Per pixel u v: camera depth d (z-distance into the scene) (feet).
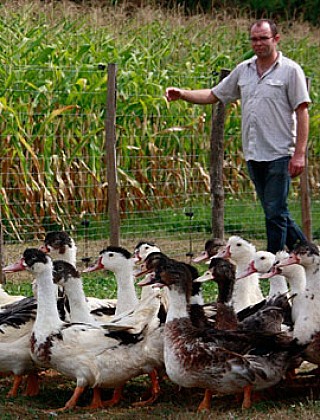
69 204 47.29
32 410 21.34
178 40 60.08
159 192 51.34
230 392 21.31
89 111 47.93
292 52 64.59
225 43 64.03
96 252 42.11
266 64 31.22
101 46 53.11
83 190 47.24
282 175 31.19
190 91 32.89
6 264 39.14
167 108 52.24
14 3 56.03
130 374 22.00
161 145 52.37
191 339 20.85
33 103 45.80
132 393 23.50
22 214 46.21
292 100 30.89
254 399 21.94
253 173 31.94
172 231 47.96
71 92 46.68
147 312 22.41
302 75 30.96
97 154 47.80
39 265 22.29
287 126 31.14
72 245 28.48
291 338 21.68
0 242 35.73
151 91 51.65
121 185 49.21
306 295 22.33
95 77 48.98
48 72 47.88
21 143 45.52
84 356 21.68
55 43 52.11
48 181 45.80
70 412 21.47
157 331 22.66
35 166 46.32
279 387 23.15
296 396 22.38
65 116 47.42
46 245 28.27
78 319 23.63
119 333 21.95
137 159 50.52
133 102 49.80
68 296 23.70
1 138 45.37
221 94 32.71
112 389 23.84
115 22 60.85
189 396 23.02
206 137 54.03
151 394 22.97
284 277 25.11
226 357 20.62
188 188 52.39
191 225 46.91
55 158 46.14
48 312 22.31
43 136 46.03
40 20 55.31
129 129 49.98
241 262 27.37
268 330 21.80
